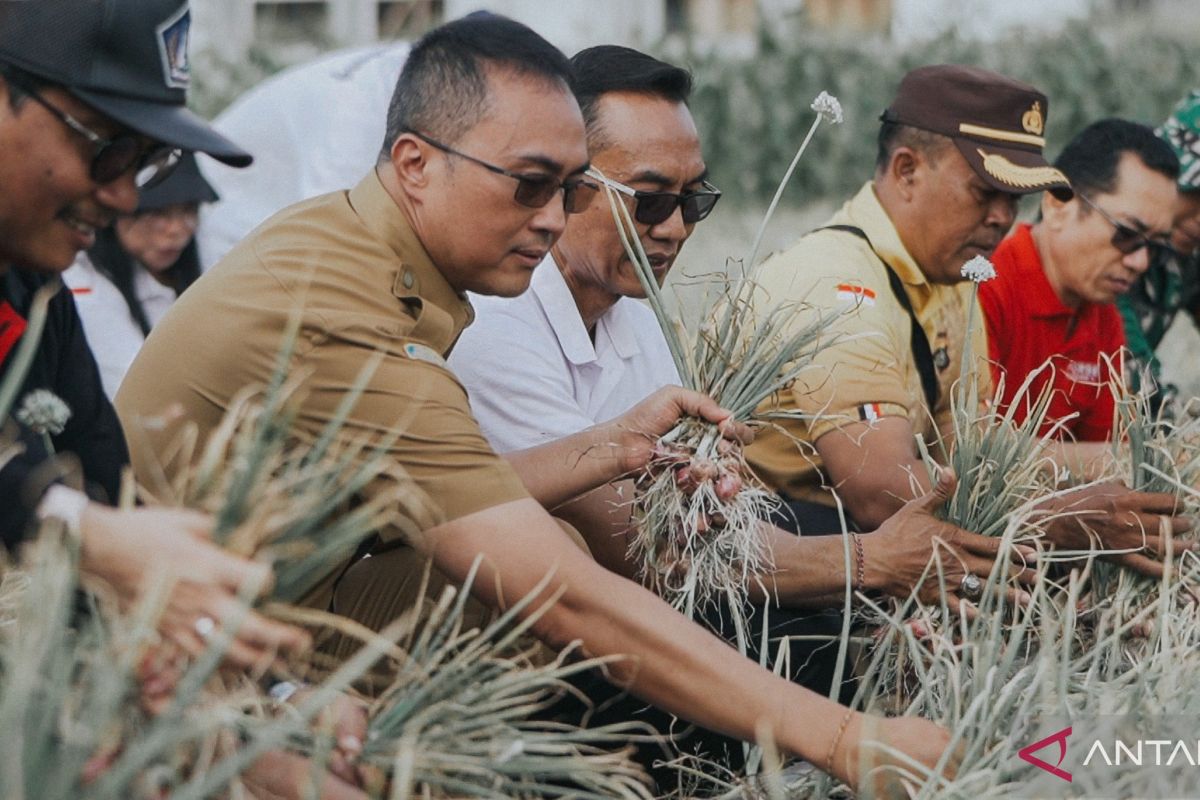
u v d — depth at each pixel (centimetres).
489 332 418
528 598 321
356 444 320
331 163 690
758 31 1916
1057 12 2064
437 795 321
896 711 401
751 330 429
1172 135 607
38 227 303
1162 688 361
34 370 333
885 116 501
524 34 362
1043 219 546
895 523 418
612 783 333
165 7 306
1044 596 380
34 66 290
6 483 290
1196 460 466
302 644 276
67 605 267
